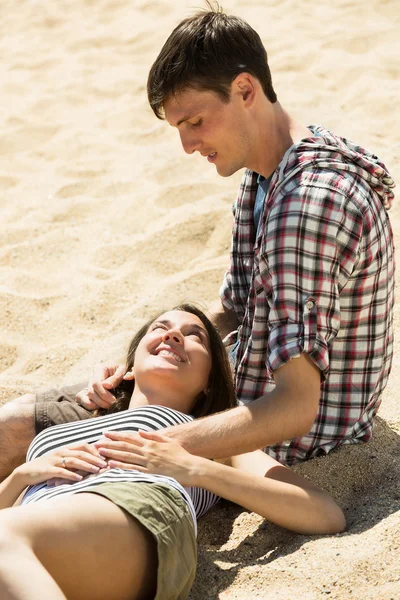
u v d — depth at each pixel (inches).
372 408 110.0
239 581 86.3
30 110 259.8
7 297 163.8
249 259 113.7
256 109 95.3
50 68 289.7
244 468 100.3
